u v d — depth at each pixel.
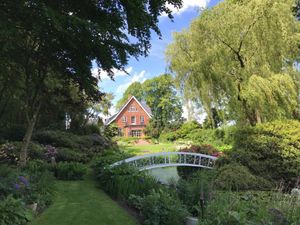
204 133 29.39
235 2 14.31
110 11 7.55
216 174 8.94
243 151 10.09
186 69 17.38
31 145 12.52
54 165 9.88
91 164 12.34
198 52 14.16
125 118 53.06
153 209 5.49
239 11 12.91
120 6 7.45
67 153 13.22
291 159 9.46
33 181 6.95
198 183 6.52
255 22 12.71
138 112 53.22
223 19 13.23
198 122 36.53
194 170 12.29
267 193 7.06
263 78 12.31
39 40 8.84
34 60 9.73
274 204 4.80
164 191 6.43
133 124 52.75
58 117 19.91
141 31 8.03
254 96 12.05
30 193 5.89
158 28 8.25
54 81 11.70
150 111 55.06
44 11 6.04
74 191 7.93
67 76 10.14
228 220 4.22
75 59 8.98
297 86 12.91
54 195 7.04
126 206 6.61
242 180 8.59
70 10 7.49
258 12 12.59
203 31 13.80
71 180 9.43
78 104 11.97
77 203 6.68
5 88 12.38
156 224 5.32
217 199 5.25
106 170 8.62
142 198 6.18
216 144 24.03
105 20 7.57
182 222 5.32
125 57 8.20
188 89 18.56
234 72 13.34
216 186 7.92
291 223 4.04
